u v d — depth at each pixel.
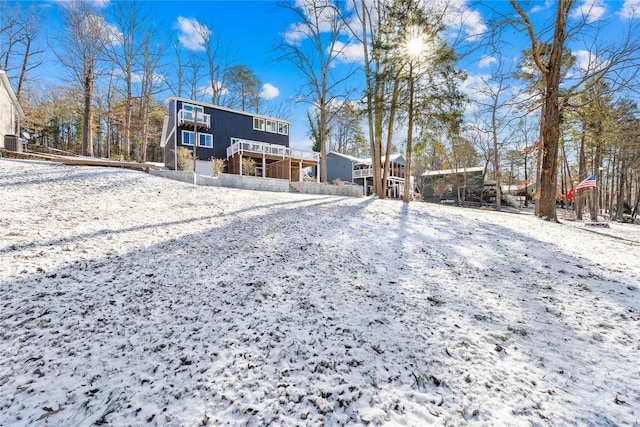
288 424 1.54
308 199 9.45
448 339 2.40
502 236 6.09
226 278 3.34
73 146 31.44
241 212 6.54
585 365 2.15
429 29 10.74
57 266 3.24
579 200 20.28
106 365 1.90
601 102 13.72
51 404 1.58
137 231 4.70
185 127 19.70
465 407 1.71
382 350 2.22
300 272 3.62
